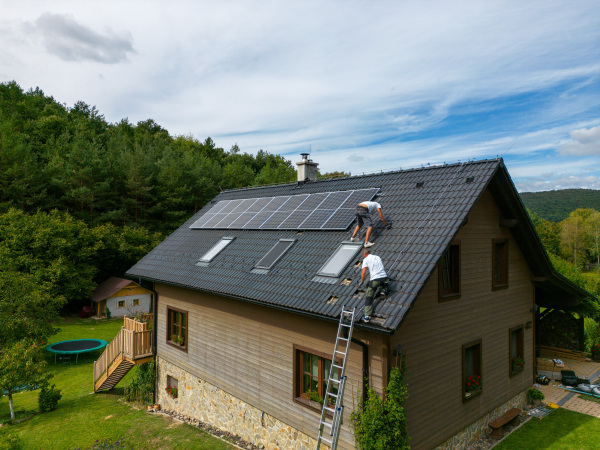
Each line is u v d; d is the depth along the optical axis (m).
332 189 14.71
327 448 9.18
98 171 43.19
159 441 12.03
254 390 11.41
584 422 11.80
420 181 11.67
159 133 93.75
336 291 9.19
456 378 10.13
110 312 38.03
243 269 12.54
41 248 34.38
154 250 17.81
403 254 9.09
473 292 10.91
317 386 9.79
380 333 7.63
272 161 100.62
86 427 13.70
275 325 10.74
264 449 11.02
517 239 12.88
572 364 17.08
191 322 14.10
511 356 12.84
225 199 19.88
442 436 9.59
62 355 25.69
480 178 10.20
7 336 21.81
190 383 14.09
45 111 67.75
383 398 8.10
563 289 14.95
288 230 13.39
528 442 10.68
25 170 38.34
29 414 16.27
